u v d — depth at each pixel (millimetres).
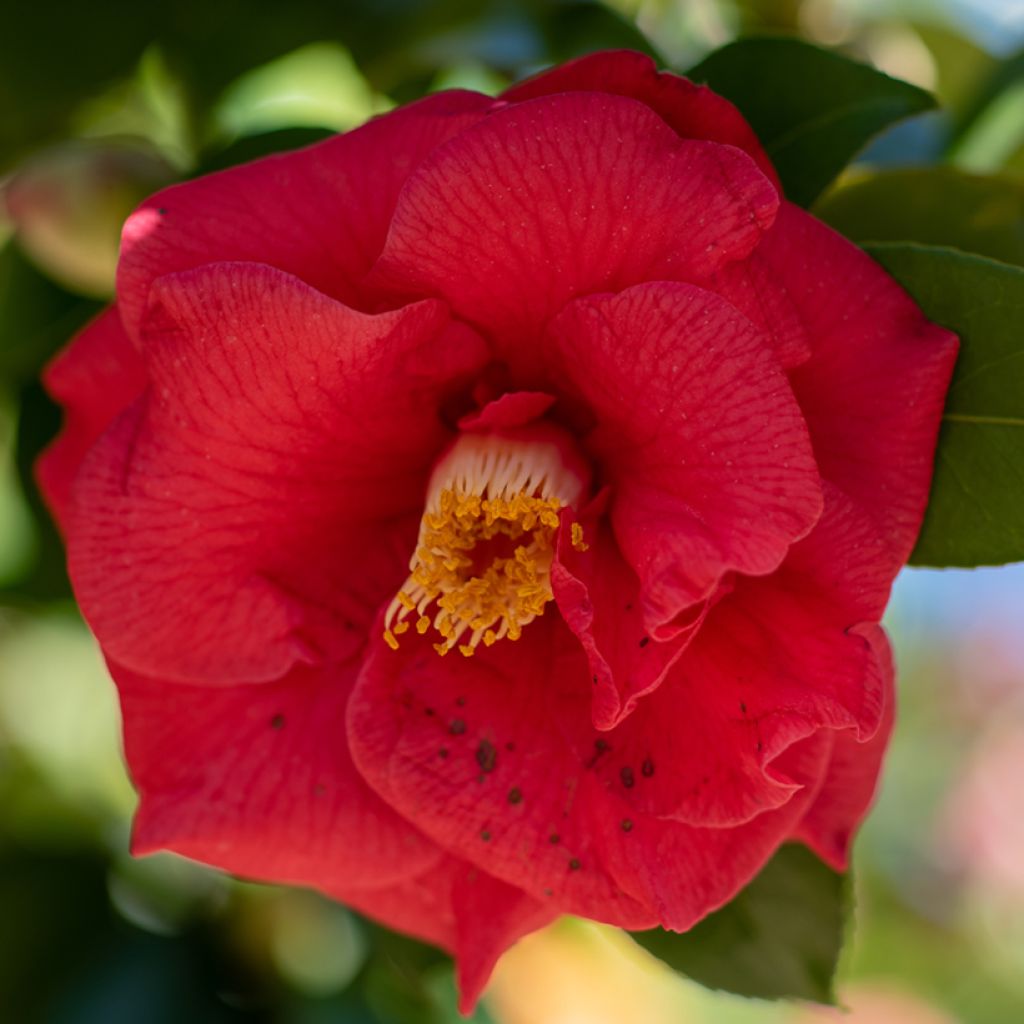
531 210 328
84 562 346
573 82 334
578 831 353
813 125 367
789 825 348
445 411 356
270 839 362
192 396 338
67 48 410
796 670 337
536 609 355
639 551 337
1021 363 346
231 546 352
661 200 326
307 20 414
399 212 329
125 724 361
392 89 422
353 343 334
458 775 355
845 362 342
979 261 347
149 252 339
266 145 392
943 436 350
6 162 423
